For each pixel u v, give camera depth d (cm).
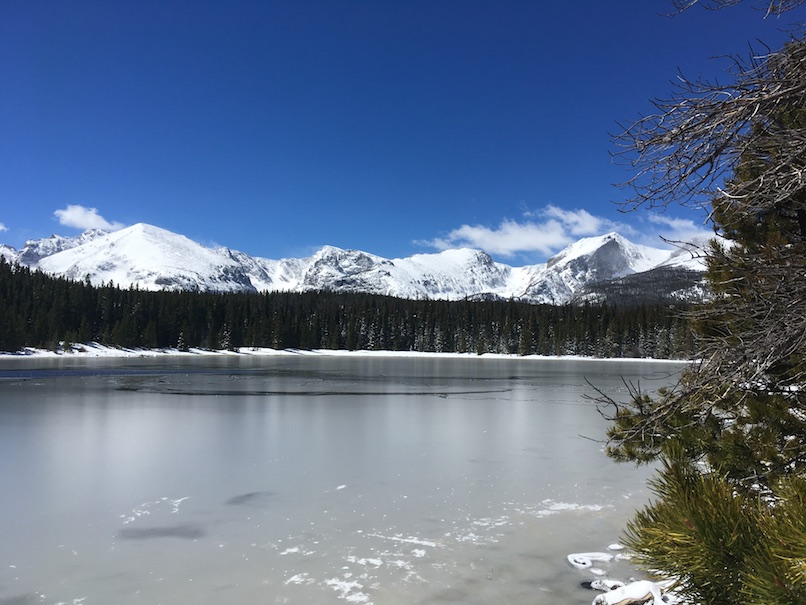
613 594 580
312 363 7325
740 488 370
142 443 1556
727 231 477
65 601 616
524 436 1702
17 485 1102
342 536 820
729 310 385
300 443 1568
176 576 679
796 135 267
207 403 2544
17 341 7694
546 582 662
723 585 233
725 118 276
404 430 1809
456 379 4431
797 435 405
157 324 9819
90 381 3772
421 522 886
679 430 440
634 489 1090
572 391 3300
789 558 202
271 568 704
